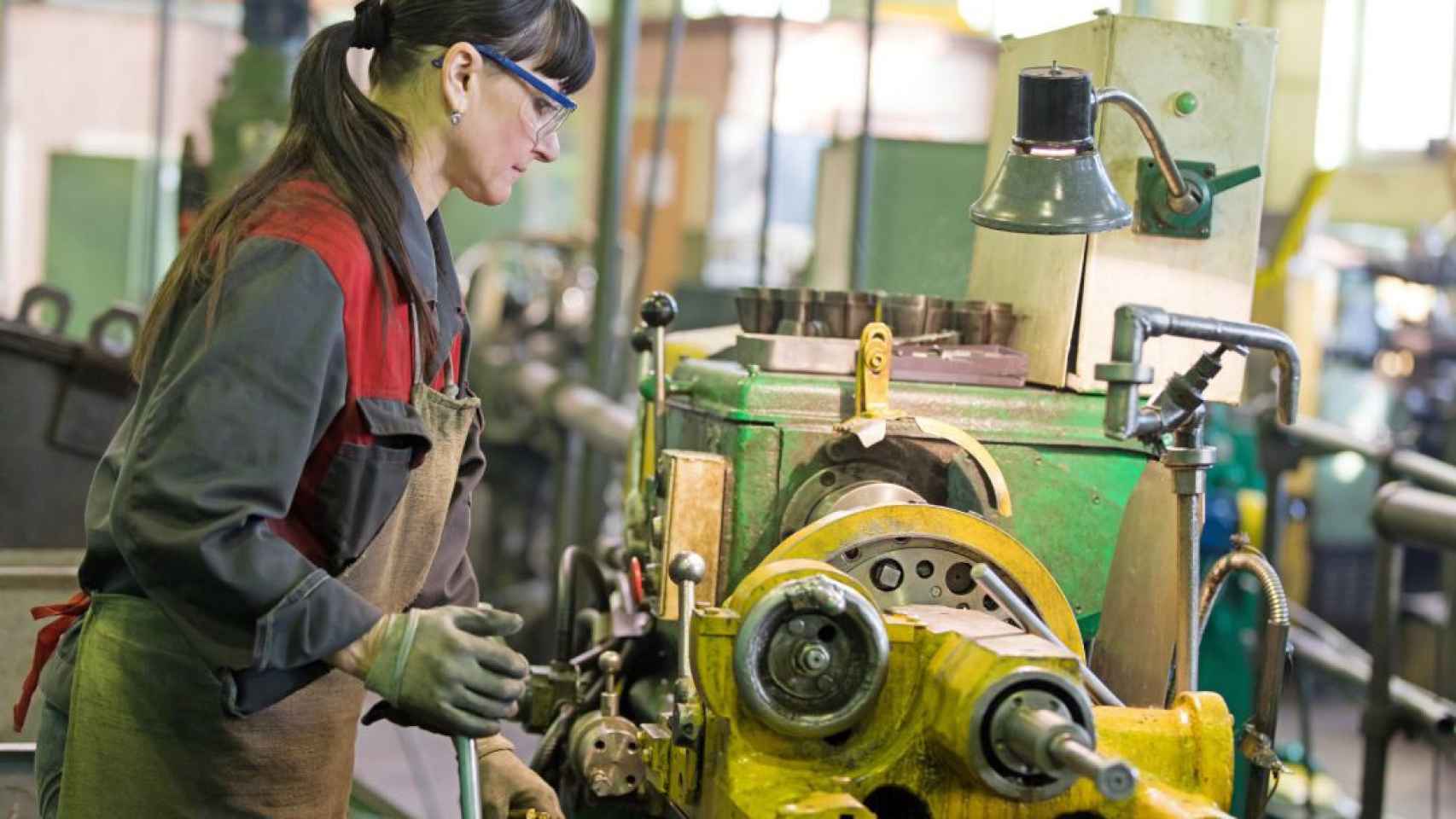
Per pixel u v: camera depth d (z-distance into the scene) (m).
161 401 1.50
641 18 10.44
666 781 1.66
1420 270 5.97
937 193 3.33
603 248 4.84
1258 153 2.12
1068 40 2.21
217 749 1.68
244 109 4.77
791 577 1.46
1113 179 2.08
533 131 1.73
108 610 1.68
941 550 1.68
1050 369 2.10
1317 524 5.77
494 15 1.67
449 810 3.61
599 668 2.16
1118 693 2.01
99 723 1.67
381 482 1.64
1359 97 7.53
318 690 1.73
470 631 1.56
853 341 2.00
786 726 1.44
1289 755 3.96
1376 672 3.03
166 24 6.61
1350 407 6.00
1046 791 1.37
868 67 3.36
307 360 1.52
